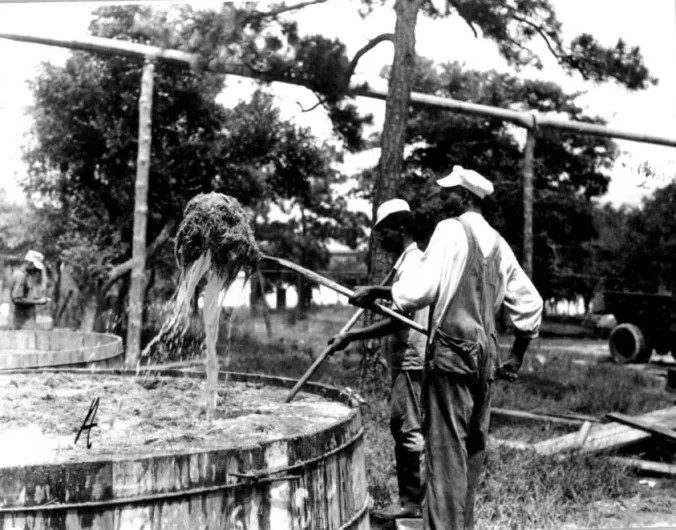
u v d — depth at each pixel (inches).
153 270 592.1
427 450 115.7
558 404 339.0
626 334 612.1
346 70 383.6
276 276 903.1
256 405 146.0
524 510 168.9
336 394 151.9
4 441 109.5
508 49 426.3
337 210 989.2
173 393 159.0
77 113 563.5
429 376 115.6
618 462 217.2
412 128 911.0
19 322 394.3
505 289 123.4
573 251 1046.4
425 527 115.1
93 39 380.5
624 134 469.1
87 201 590.2
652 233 1059.9
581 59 432.1
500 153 911.0
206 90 560.7
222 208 129.6
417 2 325.1
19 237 636.7
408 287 114.3
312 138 631.2
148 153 402.3
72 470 88.4
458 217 122.7
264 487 99.7
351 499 120.0
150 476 91.6
